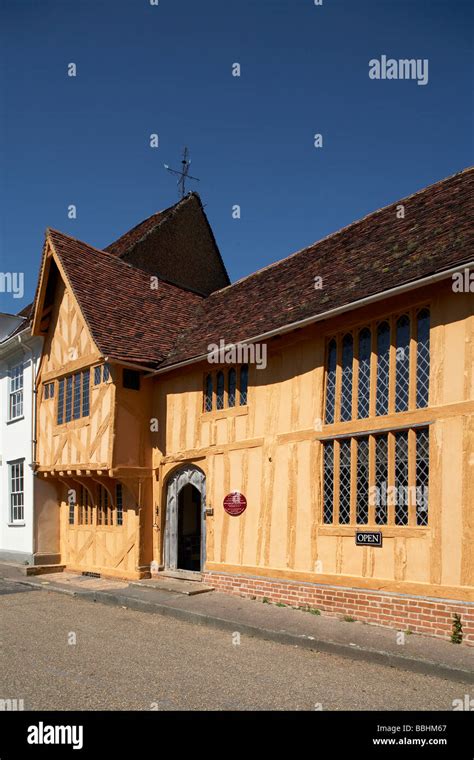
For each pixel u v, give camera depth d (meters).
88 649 7.15
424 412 7.52
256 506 9.77
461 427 7.14
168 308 14.22
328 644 6.98
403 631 7.45
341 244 11.27
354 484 8.35
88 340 12.43
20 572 13.51
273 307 10.62
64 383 13.30
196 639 7.66
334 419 8.72
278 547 9.32
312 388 9.09
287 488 9.29
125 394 11.76
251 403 10.13
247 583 9.73
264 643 7.44
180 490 11.54
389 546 7.77
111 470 11.38
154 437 12.02
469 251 7.16
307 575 8.78
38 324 13.95
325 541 8.60
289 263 12.47
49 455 13.53
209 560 10.52
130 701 5.32
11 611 9.67
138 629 8.27
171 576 11.19
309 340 9.23
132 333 12.48
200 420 11.05
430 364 7.53
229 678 5.96
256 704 5.25
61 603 10.37
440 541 7.22
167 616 9.10
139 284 14.47
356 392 8.45
